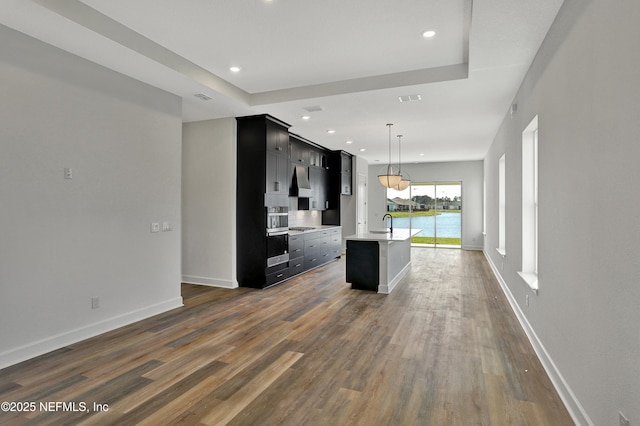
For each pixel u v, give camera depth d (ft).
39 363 9.68
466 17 9.87
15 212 9.61
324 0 9.11
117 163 12.48
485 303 15.92
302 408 7.64
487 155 29.50
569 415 7.39
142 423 7.09
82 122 11.32
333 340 11.54
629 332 5.15
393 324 13.10
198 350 10.70
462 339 11.62
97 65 11.76
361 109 17.04
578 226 7.18
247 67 13.53
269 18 10.02
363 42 11.44
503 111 17.25
